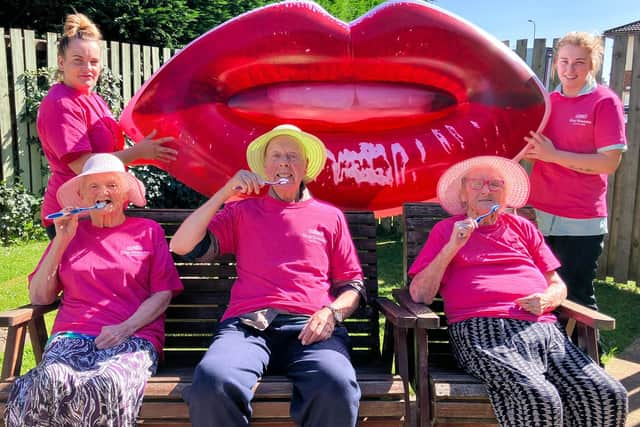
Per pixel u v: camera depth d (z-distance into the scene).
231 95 3.12
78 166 2.59
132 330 2.20
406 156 3.04
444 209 2.82
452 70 3.00
